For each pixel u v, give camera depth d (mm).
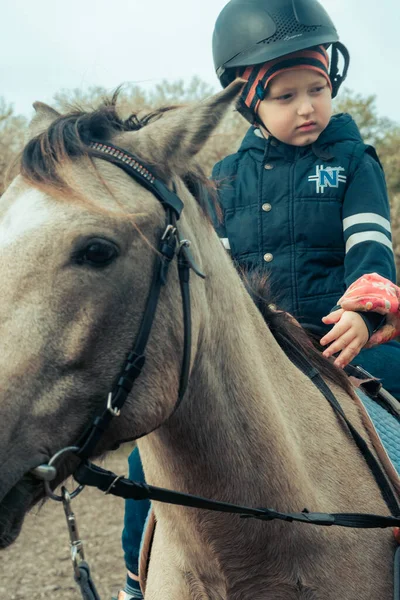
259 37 2131
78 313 1307
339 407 1830
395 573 1683
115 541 5980
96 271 1315
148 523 1910
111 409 1337
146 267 1386
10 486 1255
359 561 1676
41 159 1375
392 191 11812
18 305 1285
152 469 1622
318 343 2051
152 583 1749
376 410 1984
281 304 2203
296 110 2170
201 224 1580
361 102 12422
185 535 1597
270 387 1662
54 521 6621
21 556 5668
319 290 2182
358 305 1803
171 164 1474
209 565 1594
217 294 1566
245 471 1569
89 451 1343
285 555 1585
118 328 1355
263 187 2260
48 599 4785
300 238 2197
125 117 1608
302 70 2152
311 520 1544
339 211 2191
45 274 1290
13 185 1390
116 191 1387
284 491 1600
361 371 2062
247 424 1573
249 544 1560
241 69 2240
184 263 1441
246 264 2250
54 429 1314
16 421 1272
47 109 1702
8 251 1295
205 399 1523
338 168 2203
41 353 1289
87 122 1462
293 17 2131
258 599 1610
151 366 1394
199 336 1502
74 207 1312
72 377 1320
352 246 2115
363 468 1799
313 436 1731
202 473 1560
